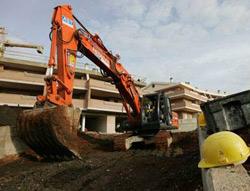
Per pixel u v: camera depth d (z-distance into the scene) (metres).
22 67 27.50
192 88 48.47
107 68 10.46
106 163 7.43
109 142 13.27
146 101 11.21
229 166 2.98
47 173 6.50
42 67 27.86
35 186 5.63
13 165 8.09
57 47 8.65
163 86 46.38
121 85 11.20
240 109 4.55
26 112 8.00
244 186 2.56
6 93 25.50
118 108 29.23
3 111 12.21
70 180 5.91
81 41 9.24
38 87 27.19
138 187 5.04
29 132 7.68
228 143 3.02
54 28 8.40
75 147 7.76
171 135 11.03
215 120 4.76
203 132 5.58
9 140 9.08
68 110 7.59
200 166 3.18
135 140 10.59
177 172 5.43
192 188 4.07
